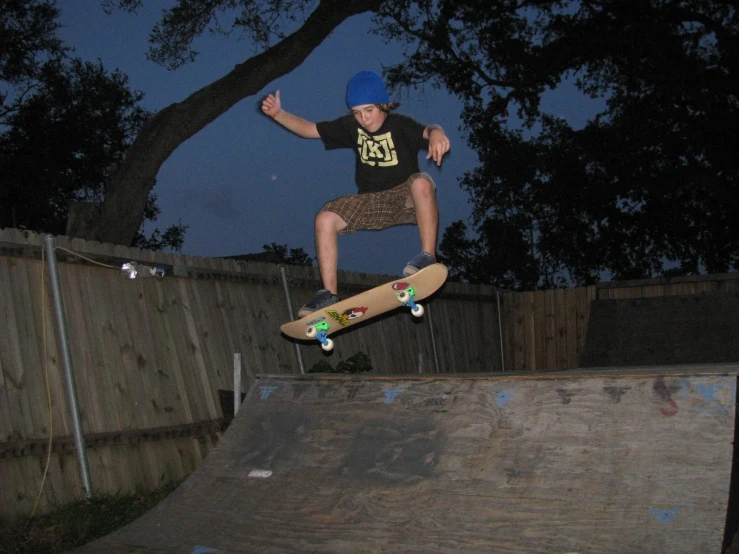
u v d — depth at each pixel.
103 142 20.55
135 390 6.07
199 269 6.98
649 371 3.86
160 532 4.07
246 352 7.30
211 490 4.36
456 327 11.01
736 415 3.83
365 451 4.17
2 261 5.32
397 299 5.06
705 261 19.70
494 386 4.18
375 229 5.14
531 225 20.84
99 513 5.06
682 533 3.04
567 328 12.08
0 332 5.20
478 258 22.22
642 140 18.56
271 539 3.79
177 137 10.12
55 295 5.50
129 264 6.14
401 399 4.41
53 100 19.70
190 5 12.14
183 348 6.63
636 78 19.09
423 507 3.65
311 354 8.13
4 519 4.88
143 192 10.16
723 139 17.86
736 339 10.60
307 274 8.35
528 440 3.78
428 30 18.50
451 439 4.00
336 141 4.89
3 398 5.10
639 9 17.64
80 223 7.71
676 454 3.37
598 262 20.17
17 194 18.27
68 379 5.45
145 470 5.94
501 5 18.47
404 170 4.76
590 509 3.30
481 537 3.38
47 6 18.52
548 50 18.66
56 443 5.30
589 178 19.42
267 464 4.39
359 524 3.71
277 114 4.88
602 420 3.70
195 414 6.55
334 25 11.05
